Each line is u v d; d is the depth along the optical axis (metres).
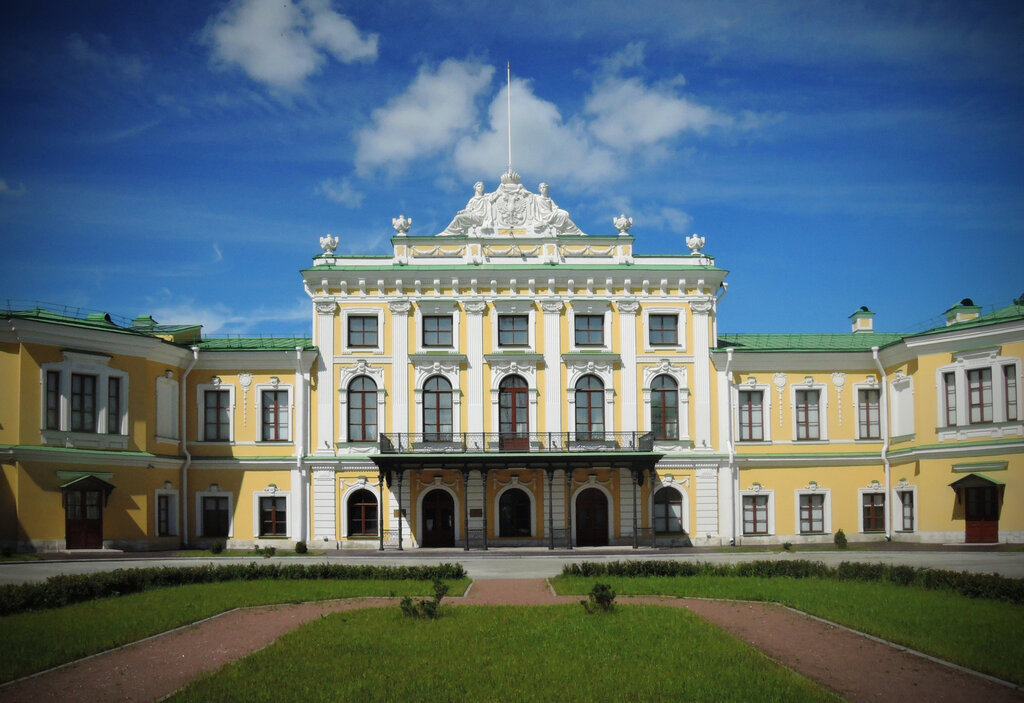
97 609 23.27
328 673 17.28
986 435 43.16
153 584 27.55
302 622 22.09
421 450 48.09
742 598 25.11
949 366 44.81
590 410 49.81
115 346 44.28
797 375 50.56
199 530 48.59
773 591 25.84
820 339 53.41
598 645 19.30
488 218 51.22
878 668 17.73
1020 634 19.73
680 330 50.50
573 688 16.42
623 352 50.06
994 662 17.59
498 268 49.75
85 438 42.66
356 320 50.09
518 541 48.31
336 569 30.23
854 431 50.25
